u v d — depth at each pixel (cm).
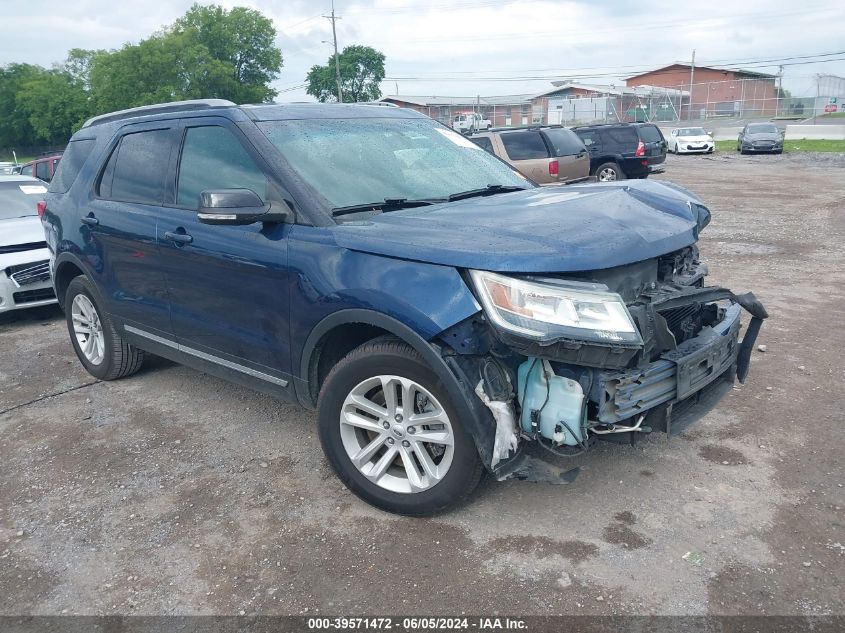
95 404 504
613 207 352
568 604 277
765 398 460
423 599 284
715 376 339
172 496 373
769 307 684
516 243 298
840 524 320
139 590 299
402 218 346
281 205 360
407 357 315
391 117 459
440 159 437
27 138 7581
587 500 347
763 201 1573
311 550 320
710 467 375
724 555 302
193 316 421
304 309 345
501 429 299
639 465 379
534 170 1299
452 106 7575
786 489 351
